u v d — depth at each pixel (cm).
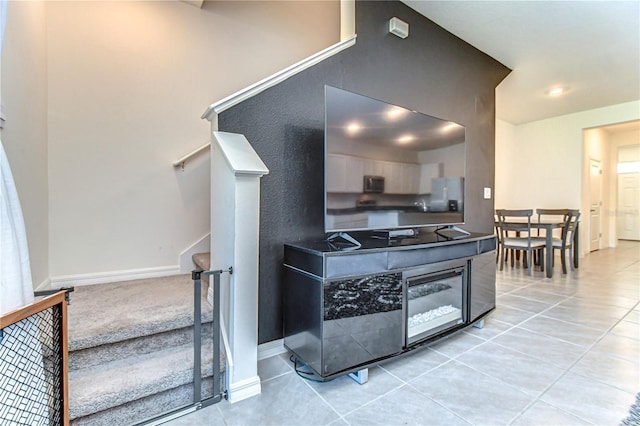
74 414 120
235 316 151
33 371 101
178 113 258
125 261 237
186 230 261
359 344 166
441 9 267
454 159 256
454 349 206
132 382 134
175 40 258
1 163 100
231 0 285
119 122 234
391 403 149
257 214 156
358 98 193
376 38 249
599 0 246
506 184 622
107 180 230
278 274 200
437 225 242
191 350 163
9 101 153
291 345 185
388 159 209
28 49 178
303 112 210
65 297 108
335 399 152
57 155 212
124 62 236
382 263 174
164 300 185
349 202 189
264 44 304
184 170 259
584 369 179
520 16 271
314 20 338
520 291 347
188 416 139
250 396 154
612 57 341
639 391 157
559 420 136
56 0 212
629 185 793
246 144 169
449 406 146
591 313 274
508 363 186
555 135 586
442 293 229
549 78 399
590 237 606
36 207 188
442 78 298
